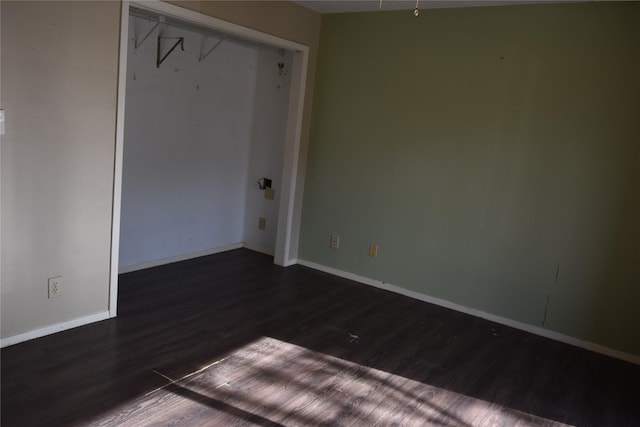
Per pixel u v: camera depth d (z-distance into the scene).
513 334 3.55
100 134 2.87
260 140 4.93
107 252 3.06
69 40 2.63
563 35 3.32
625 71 3.13
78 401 2.25
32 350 2.65
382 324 3.52
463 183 3.80
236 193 5.00
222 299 3.69
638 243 3.18
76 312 2.96
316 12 4.29
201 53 4.31
